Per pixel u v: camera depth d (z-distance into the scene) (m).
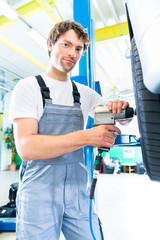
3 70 6.53
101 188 4.54
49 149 0.66
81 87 1.03
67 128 0.87
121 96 8.21
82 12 1.77
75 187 0.84
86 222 0.82
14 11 2.67
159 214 2.69
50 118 0.84
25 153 0.68
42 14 3.61
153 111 0.37
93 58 1.83
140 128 0.43
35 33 3.18
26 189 0.79
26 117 0.74
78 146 0.68
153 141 0.38
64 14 3.28
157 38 0.28
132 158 7.75
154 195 3.78
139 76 0.39
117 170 7.23
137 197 3.66
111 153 7.96
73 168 0.85
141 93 0.39
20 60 6.02
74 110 0.91
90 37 1.72
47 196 0.77
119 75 6.57
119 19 3.50
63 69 0.88
